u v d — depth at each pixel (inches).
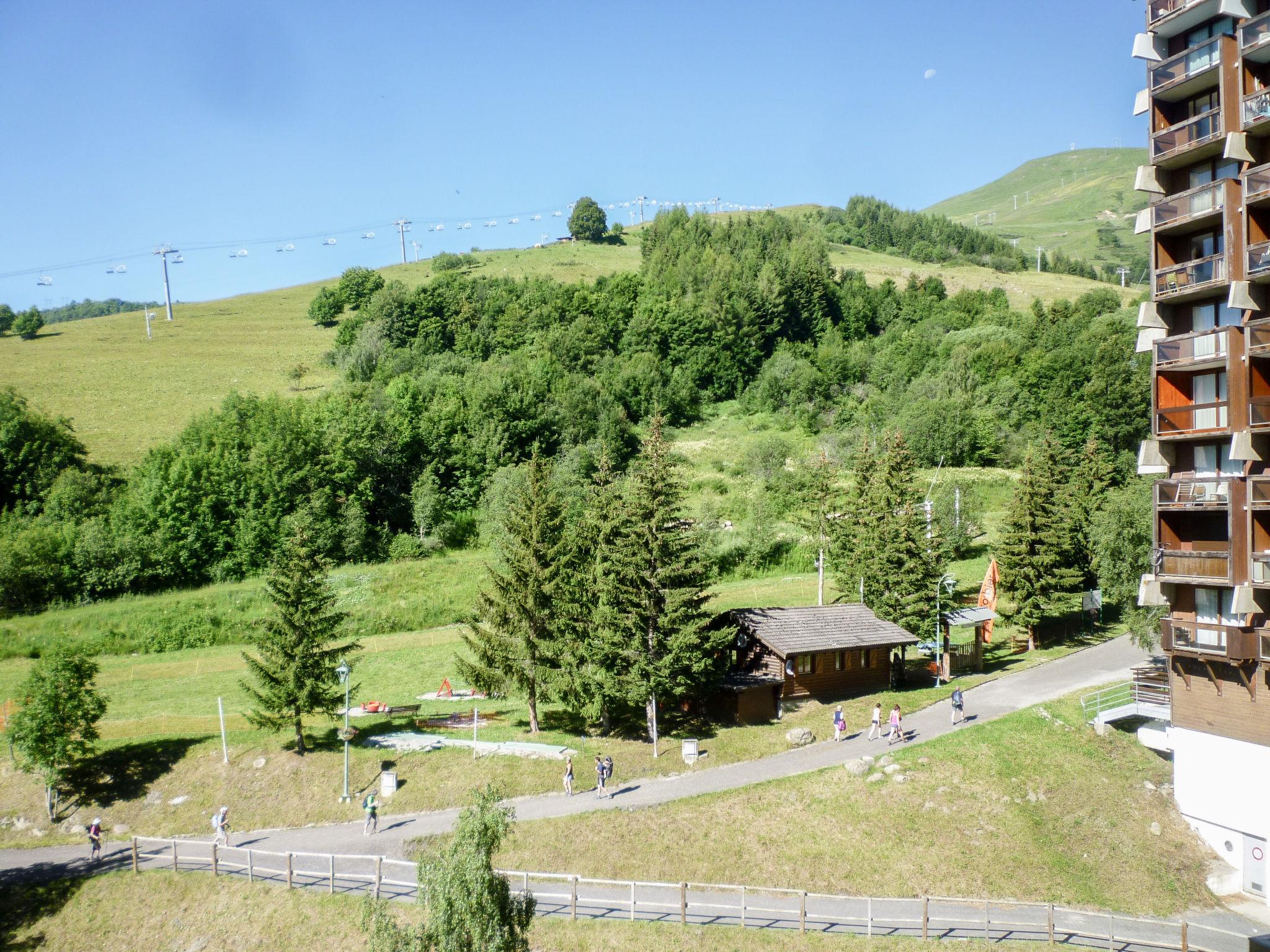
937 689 2223.2
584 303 6314.0
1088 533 2822.3
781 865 1518.2
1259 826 1444.4
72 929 1552.7
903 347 5925.2
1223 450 1487.5
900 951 1294.3
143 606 3093.0
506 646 1985.7
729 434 5137.8
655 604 1939.0
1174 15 1508.4
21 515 3614.7
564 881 1514.5
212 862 1643.7
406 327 5940.0
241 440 3850.9
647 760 1866.4
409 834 1689.2
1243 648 1419.8
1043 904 1411.2
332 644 2837.1
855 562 2605.8
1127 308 6525.6
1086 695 2009.1
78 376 5216.5
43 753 1834.4
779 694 2102.6
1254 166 1441.9
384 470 4010.8
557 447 4539.9
